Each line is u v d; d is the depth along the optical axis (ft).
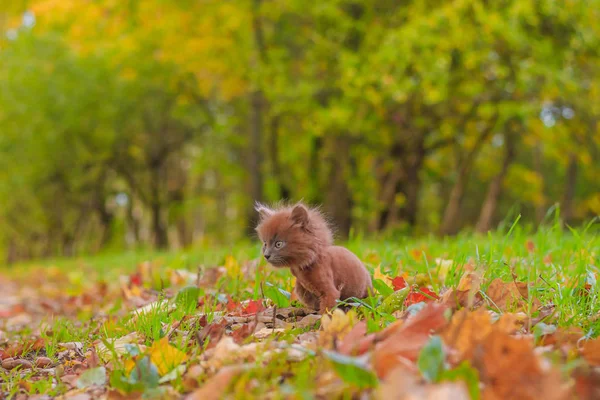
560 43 61.82
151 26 76.59
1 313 32.55
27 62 92.17
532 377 8.48
